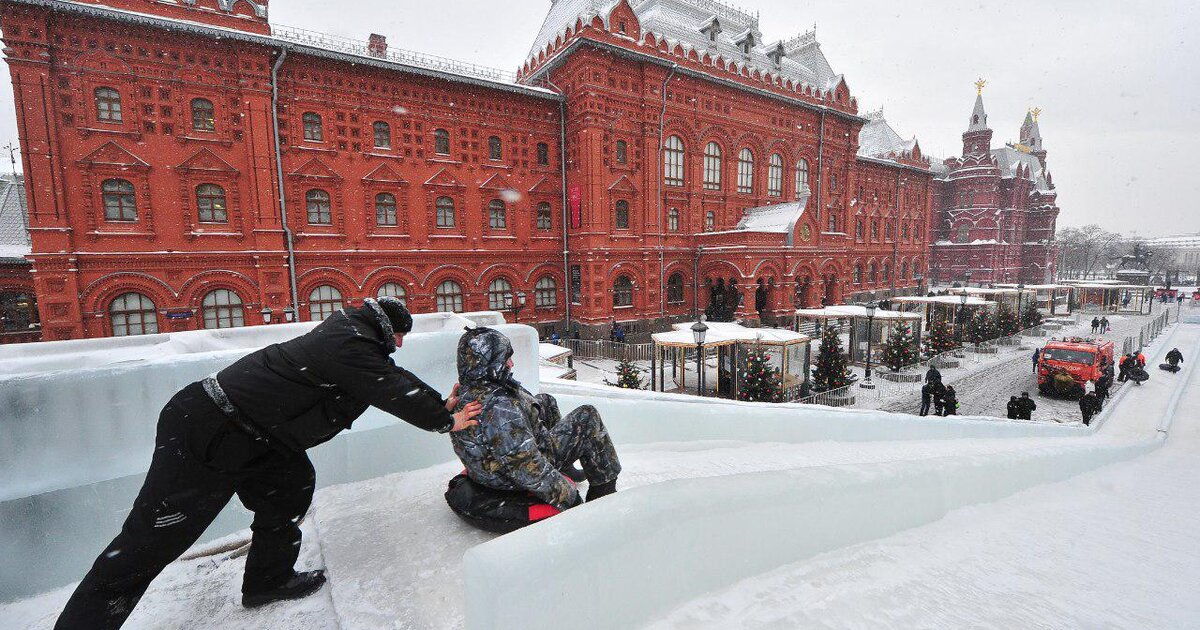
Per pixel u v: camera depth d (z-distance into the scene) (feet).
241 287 68.13
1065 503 16.25
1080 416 60.80
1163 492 20.83
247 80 65.87
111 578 6.45
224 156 65.98
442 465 13.26
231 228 67.31
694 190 103.45
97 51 58.34
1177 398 60.08
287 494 7.56
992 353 97.45
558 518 6.02
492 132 86.94
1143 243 343.26
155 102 61.67
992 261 206.49
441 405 8.30
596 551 6.06
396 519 9.81
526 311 93.04
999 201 219.41
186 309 64.80
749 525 7.96
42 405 8.43
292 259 70.95
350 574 7.91
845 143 129.90
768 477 8.54
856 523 9.80
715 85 103.09
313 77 71.15
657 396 20.97
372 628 6.62
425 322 22.58
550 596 5.58
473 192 85.61
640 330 98.73
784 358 64.34
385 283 79.36
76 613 6.43
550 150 92.94
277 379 6.91
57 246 57.52
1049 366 69.15
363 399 7.59
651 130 95.35
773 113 113.50
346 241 75.46
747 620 6.80
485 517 8.86
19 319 74.38
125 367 9.18
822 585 7.93
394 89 77.41
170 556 6.80
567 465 9.84
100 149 59.00
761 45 127.65
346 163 74.43
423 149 80.64
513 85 85.61
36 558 8.51
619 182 92.53
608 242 92.58
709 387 69.67
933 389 57.88
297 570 8.27
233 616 7.39
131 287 61.82
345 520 9.81
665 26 102.99
